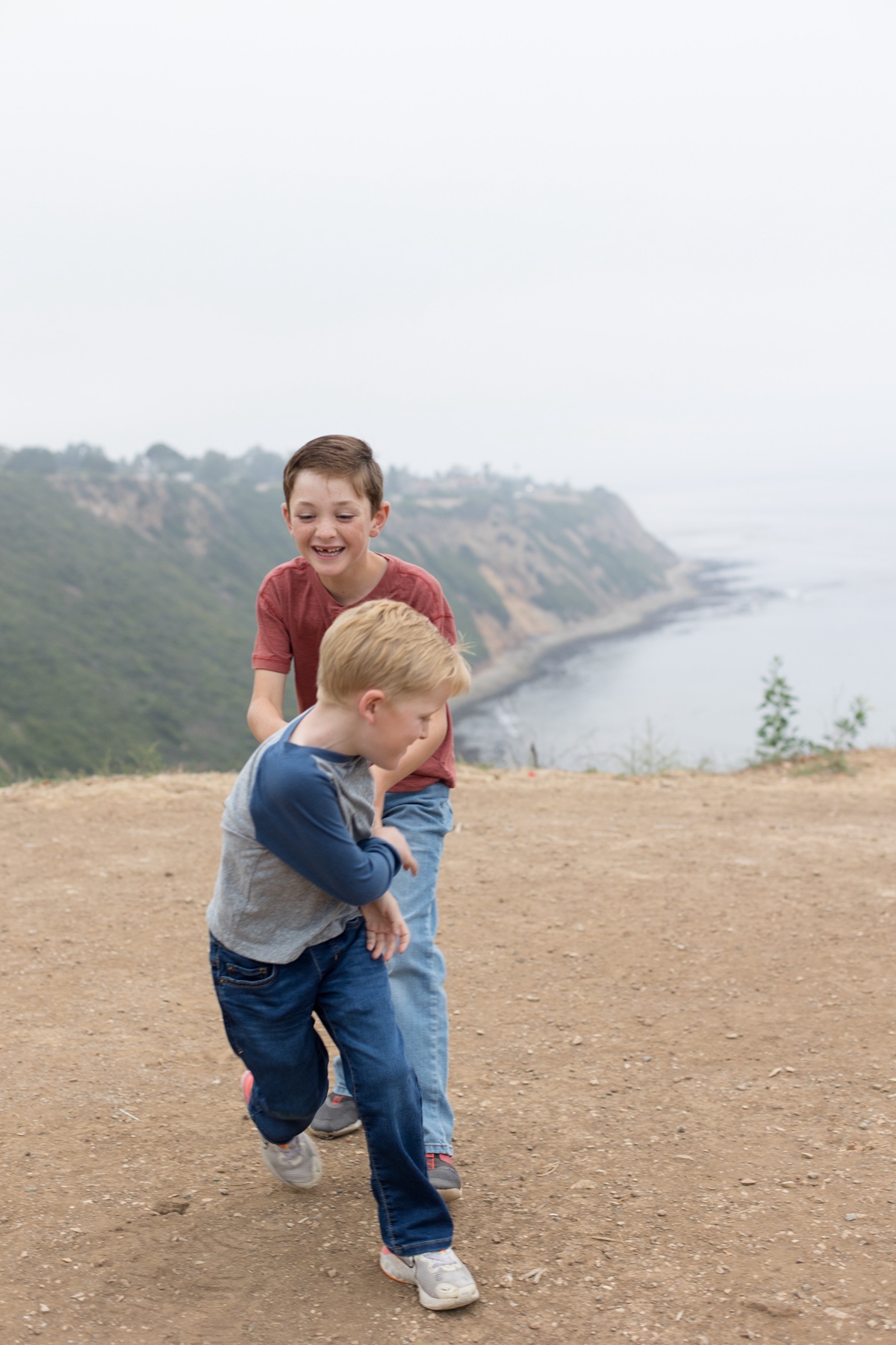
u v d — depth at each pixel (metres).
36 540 94.06
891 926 4.59
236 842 2.07
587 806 7.04
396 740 2.05
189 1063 3.34
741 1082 3.22
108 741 67.75
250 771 2.07
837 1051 3.43
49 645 77.00
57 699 70.31
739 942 4.47
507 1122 2.99
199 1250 2.35
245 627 96.38
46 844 5.82
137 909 4.81
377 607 2.05
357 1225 2.47
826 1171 2.68
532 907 4.93
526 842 6.05
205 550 111.44
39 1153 2.75
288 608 2.62
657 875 5.42
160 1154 2.78
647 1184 2.63
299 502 2.45
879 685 91.25
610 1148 2.83
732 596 168.62
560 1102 3.11
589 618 148.88
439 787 2.67
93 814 6.47
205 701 78.62
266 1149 2.53
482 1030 3.65
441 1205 2.24
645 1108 3.06
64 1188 2.58
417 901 2.57
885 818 6.71
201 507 118.25
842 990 3.93
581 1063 3.38
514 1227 2.45
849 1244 2.35
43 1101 3.04
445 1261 2.18
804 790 7.68
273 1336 2.05
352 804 2.06
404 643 1.99
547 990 4.00
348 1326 2.09
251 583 109.75
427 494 181.75
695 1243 2.37
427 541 150.50
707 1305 2.14
